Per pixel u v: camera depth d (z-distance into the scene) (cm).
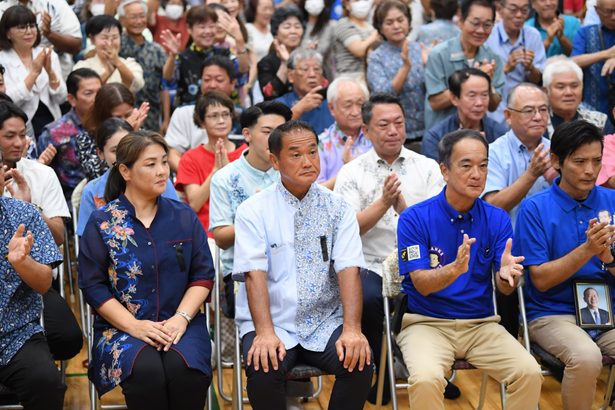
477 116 599
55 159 634
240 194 511
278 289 443
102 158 541
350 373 424
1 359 416
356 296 440
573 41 774
